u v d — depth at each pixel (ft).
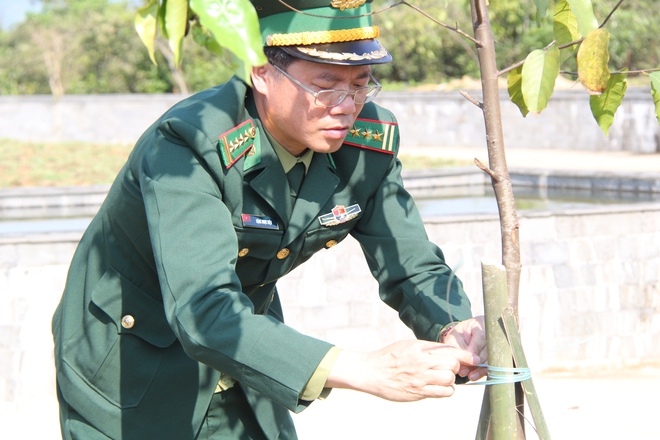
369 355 5.21
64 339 7.02
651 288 19.71
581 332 19.35
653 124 51.24
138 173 6.42
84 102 64.18
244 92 6.37
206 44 4.40
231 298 5.39
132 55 90.84
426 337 6.60
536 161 48.47
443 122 59.26
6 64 100.63
